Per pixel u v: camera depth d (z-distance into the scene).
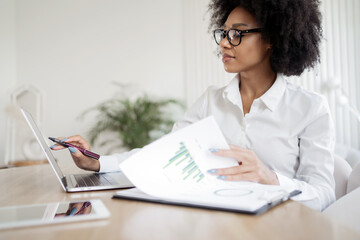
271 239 0.42
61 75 4.08
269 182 0.74
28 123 0.77
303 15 1.10
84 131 4.05
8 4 3.94
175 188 0.66
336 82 2.84
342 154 2.21
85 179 0.92
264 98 1.09
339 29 3.35
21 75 4.04
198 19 4.03
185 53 4.11
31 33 4.06
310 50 1.15
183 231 0.46
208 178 0.70
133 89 4.12
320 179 0.92
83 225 0.49
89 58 4.11
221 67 3.96
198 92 4.05
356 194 0.75
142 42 4.14
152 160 0.67
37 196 0.73
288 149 1.06
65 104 4.07
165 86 4.13
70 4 4.11
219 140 0.72
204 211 0.56
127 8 4.15
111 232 0.45
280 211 0.55
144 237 0.43
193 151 0.71
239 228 0.46
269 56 1.12
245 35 1.05
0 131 3.71
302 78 3.40
